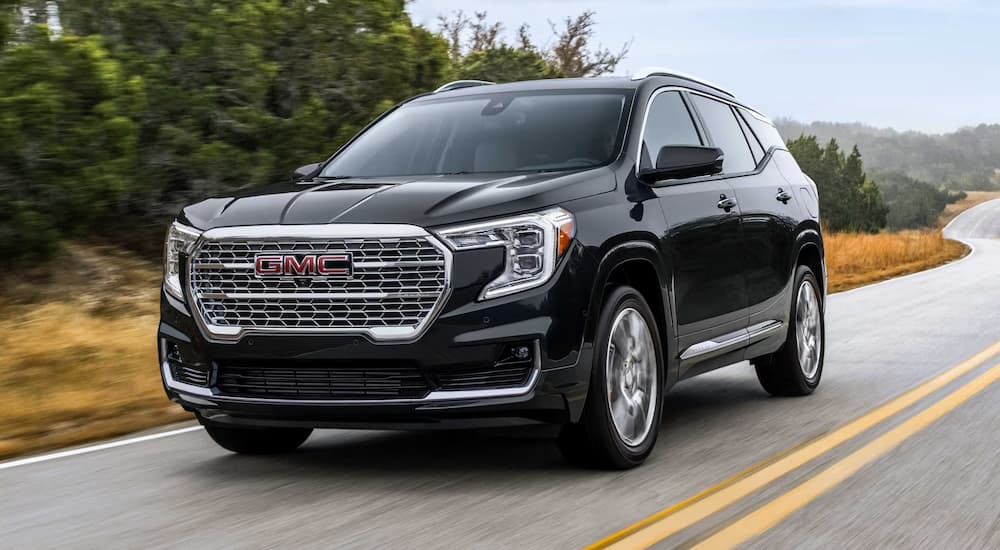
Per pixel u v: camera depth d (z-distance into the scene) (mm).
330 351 4980
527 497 4906
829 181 93750
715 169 6148
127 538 4348
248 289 5137
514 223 5000
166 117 12461
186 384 5430
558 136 6117
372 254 4961
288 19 14000
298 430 6008
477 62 20141
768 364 7734
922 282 20656
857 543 4184
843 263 26562
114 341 9242
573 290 5074
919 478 5230
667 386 5961
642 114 6281
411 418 4969
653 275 5770
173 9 13070
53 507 4887
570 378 5055
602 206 5422
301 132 12984
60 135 10594
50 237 10461
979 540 4227
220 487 5223
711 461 5668
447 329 4895
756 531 4336
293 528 4434
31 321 9734
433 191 5215
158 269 12148
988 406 7168
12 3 10688
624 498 4875
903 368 9031
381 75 14211
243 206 5371
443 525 4445
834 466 5496
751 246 6934
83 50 10891
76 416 7199
